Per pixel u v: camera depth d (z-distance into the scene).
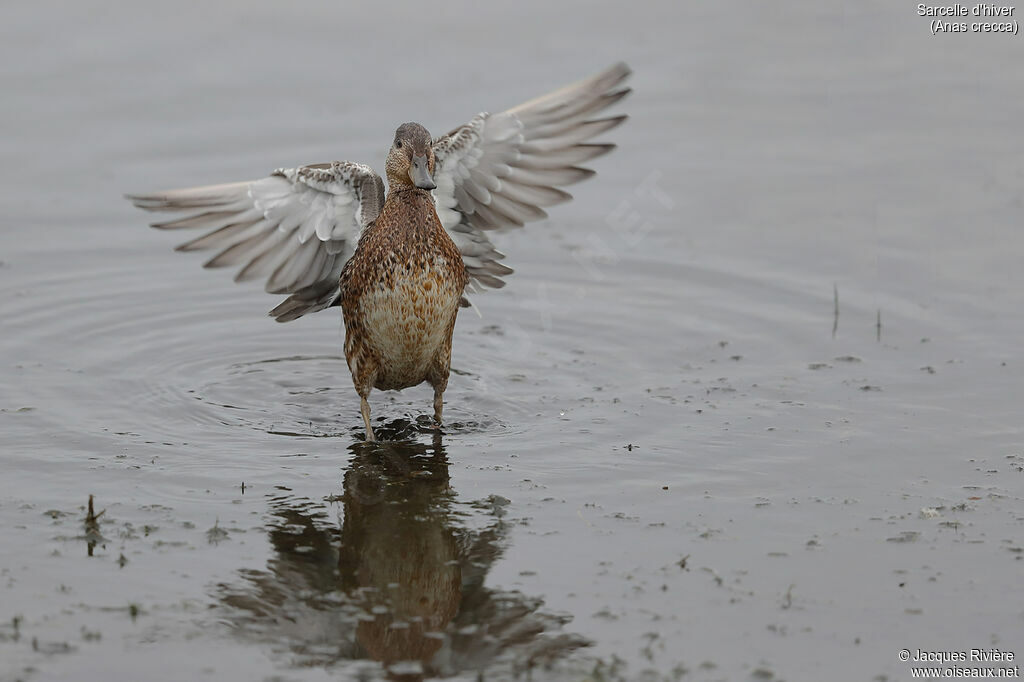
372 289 10.95
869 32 21.84
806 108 19.05
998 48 21.00
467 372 12.67
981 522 9.17
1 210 16.25
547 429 11.16
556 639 7.86
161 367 12.78
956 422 10.88
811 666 7.53
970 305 13.45
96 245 15.70
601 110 11.61
